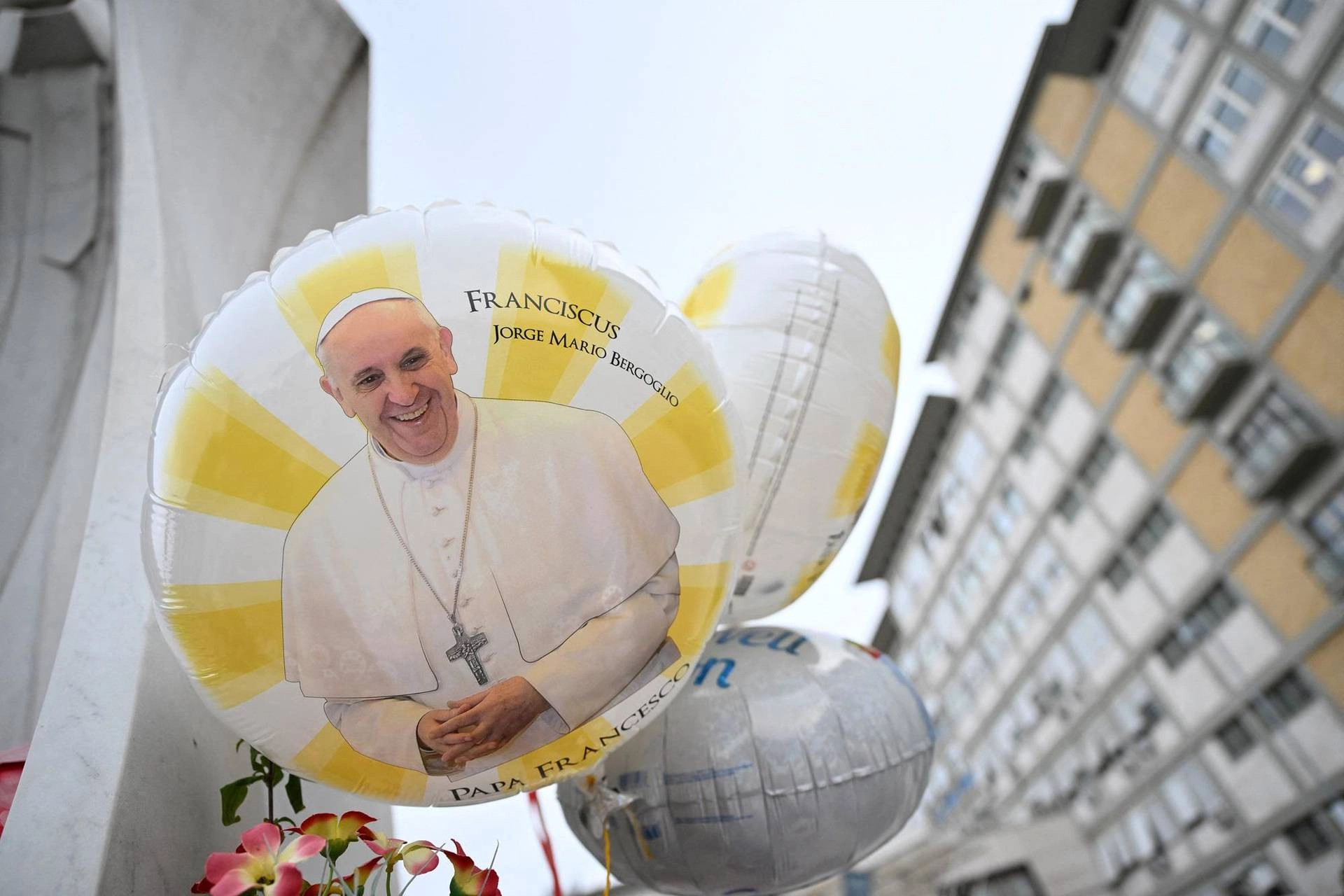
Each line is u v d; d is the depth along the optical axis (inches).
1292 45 423.5
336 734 75.7
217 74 187.6
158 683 97.4
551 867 93.7
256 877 64.7
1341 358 424.5
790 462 106.7
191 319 140.8
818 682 112.9
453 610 73.1
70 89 163.3
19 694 119.7
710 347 84.7
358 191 228.8
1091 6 503.5
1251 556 498.9
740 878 106.9
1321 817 491.8
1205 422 503.2
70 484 136.1
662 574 78.1
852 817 106.7
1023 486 660.1
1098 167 538.6
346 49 221.5
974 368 686.5
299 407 71.3
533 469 73.6
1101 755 645.9
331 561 71.7
